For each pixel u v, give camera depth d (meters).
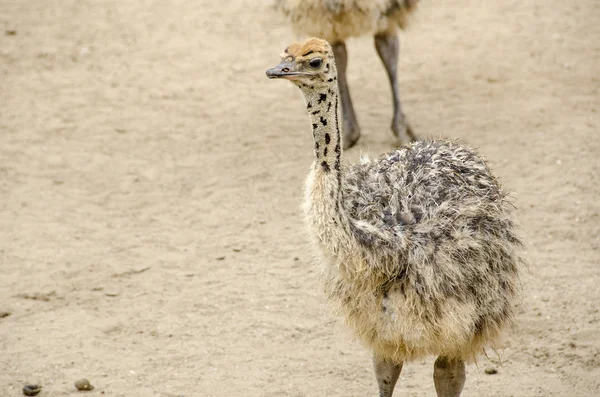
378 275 13.92
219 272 22.08
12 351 18.89
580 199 24.58
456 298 14.20
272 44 38.41
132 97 33.25
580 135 28.47
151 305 20.75
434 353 14.77
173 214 24.98
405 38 38.56
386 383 15.49
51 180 26.91
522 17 40.34
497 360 18.47
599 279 20.89
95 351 19.02
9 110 31.91
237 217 24.70
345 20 26.09
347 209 14.12
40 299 20.94
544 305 20.00
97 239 23.61
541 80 33.28
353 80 34.69
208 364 18.61
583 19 39.59
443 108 31.36
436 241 14.16
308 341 19.36
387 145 28.50
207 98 33.28
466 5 42.44
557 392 17.33
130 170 27.62
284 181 26.67
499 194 15.58
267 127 30.70
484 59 35.81
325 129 13.73
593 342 18.67
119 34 39.50
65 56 37.03
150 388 17.77
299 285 21.44
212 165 27.92
